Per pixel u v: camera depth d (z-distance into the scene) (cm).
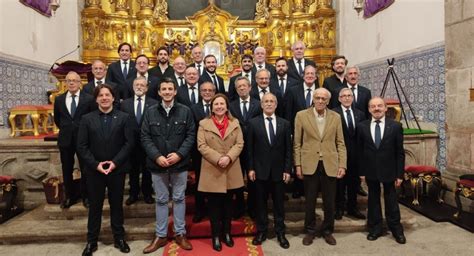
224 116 370
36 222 423
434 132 524
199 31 788
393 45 618
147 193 441
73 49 754
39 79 641
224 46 785
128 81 473
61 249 375
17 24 577
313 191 374
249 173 371
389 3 619
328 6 796
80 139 347
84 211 433
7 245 386
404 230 409
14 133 551
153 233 395
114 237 366
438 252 351
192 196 454
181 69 467
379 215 387
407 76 581
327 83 456
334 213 397
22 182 502
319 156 370
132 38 802
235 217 415
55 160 502
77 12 762
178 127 357
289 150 375
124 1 798
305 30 811
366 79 706
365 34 707
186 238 379
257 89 444
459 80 472
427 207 475
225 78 763
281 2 820
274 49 804
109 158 349
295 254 350
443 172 503
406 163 525
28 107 557
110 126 349
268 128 371
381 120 381
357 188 440
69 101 426
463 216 438
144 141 354
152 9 802
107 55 781
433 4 517
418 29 552
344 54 784
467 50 457
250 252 355
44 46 658
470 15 451
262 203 375
